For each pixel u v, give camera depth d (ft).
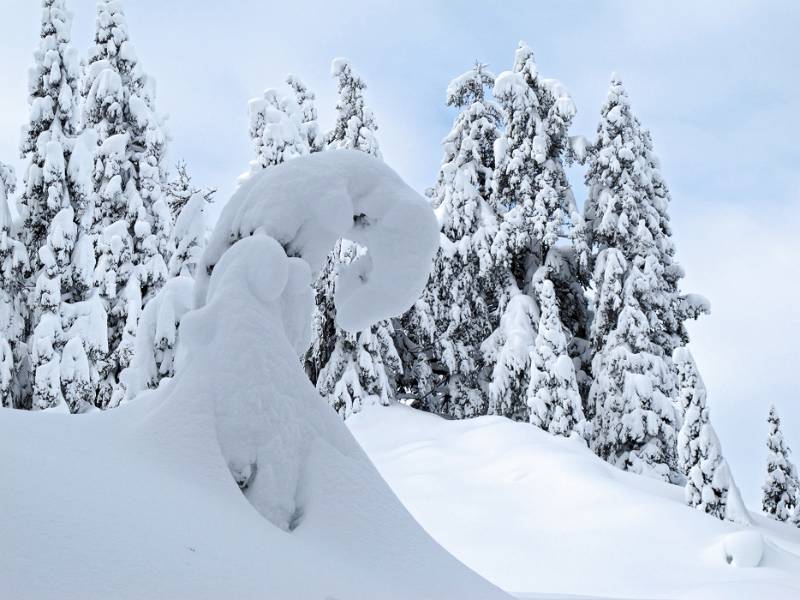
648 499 54.60
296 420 12.90
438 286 94.94
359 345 82.99
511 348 87.97
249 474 12.13
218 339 13.08
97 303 66.28
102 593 7.41
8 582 7.07
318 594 9.13
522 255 101.71
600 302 89.66
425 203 16.28
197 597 7.96
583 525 51.85
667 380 84.94
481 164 101.19
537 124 97.66
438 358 95.09
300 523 11.94
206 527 9.65
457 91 103.55
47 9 71.92
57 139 70.18
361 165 16.29
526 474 60.18
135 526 8.78
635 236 91.15
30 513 8.18
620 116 94.89
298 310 14.92
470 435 70.49
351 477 12.76
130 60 80.53
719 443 60.44
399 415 79.00
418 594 11.17
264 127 83.82
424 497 58.80
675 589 42.34
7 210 67.05
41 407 61.46
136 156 77.61
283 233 15.20
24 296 68.23
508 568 46.91
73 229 66.74
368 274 16.99
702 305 94.94
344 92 96.37
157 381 35.04
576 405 74.43
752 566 45.32
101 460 10.73
